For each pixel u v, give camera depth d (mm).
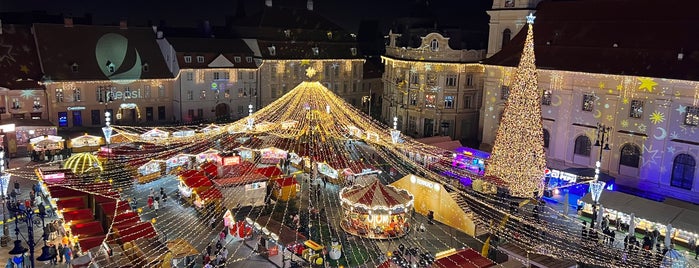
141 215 43750
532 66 40469
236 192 45125
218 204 44250
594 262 34750
